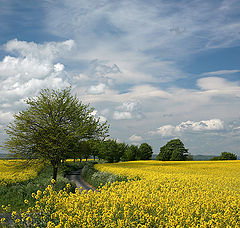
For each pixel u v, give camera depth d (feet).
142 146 341.62
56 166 75.61
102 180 86.12
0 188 63.41
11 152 73.61
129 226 25.11
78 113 81.15
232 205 31.68
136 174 81.82
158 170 114.11
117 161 247.50
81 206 28.81
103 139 87.30
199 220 27.73
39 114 75.72
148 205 28.94
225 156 334.85
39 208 27.96
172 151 307.37
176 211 28.43
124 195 34.71
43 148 73.97
